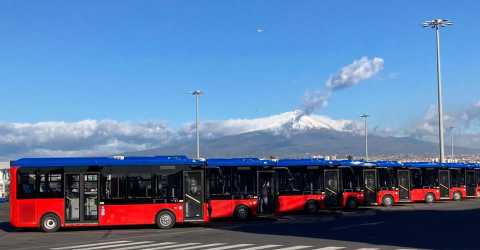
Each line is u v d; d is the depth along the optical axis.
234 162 36.03
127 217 30.50
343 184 42.53
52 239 26.22
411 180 49.62
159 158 31.42
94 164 30.55
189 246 22.02
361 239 23.52
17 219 29.95
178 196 31.05
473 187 55.09
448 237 23.95
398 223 31.41
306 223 32.91
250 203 35.69
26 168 30.28
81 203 30.27
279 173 39.25
